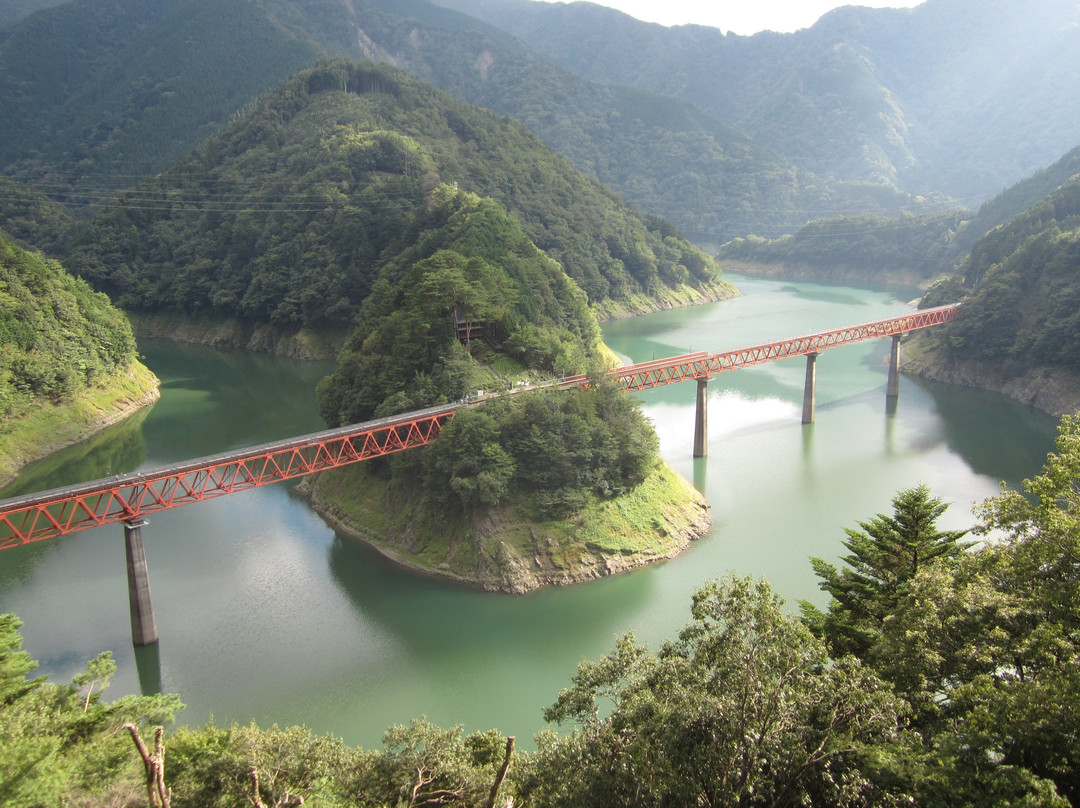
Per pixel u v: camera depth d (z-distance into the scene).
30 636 92.38
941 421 171.62
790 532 116.31
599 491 111.75
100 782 45.03
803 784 40.00
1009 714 38.56
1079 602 44.09
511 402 115.56
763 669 41.88
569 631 93.31
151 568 109.31
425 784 48.47
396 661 88.12
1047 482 49.91
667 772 39.22
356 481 126.50
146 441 164.12
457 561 106.69
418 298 134.75
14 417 155.12
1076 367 180.38
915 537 66.19
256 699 81.44
